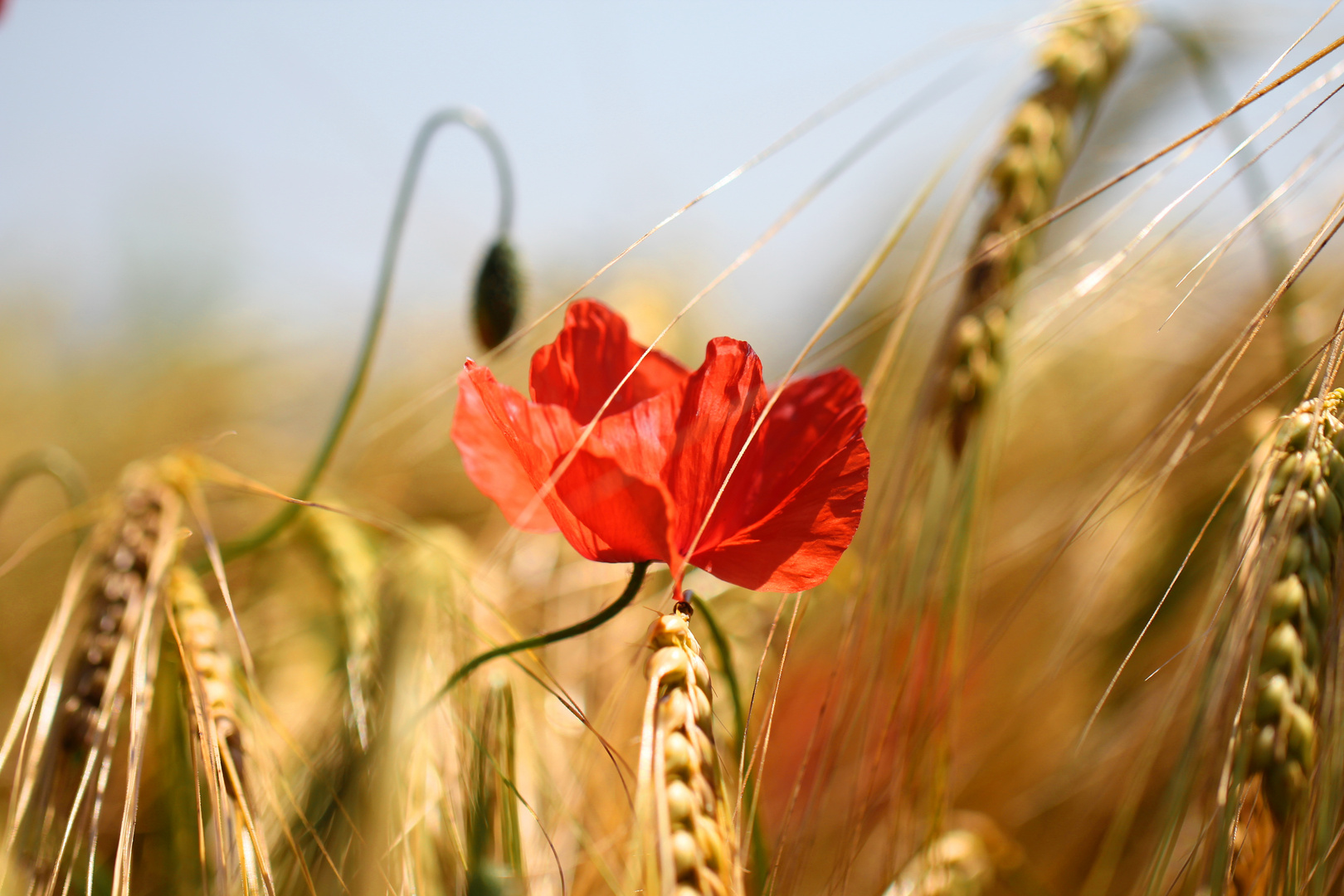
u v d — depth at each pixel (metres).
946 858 0.35
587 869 0.33
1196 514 0.39
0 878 0.31
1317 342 0.38
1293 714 0.28
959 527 0.35
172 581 0.34
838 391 0.29
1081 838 0.38
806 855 0.33
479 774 0.32
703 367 0.28
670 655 0.28
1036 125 0.37
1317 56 0.30
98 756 0.33
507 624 0.34
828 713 0.34
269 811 0.33
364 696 0.34
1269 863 0.28
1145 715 0.37
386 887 0.32
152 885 0.34
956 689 0.35
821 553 0.29
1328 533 0.29
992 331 0.36
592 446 0.28
